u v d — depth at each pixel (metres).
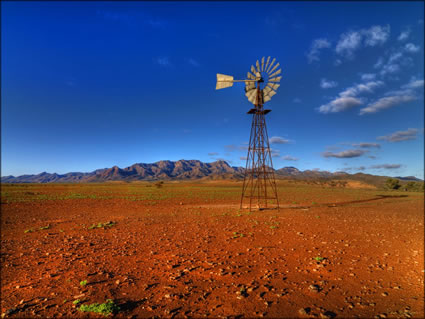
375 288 8.09
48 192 63.38
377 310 6.70
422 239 15.05
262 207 31.59
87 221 21.88
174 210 29.72
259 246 13.01
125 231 17.27
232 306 6.71
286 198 50.25
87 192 65.44
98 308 6.47
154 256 11.33
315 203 39.56
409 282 8.61
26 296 7.48
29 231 17.52
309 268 9.77
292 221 21.20
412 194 70.56
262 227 18.31
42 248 12.98
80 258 11.15
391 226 19.53
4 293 7.75
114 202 39.84
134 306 6.76
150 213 27.11
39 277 8.99
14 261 10.89
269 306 6.73
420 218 24.42
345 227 18.72
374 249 12.73
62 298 7.30
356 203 41.34
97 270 9.59
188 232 16.66
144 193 62.56
